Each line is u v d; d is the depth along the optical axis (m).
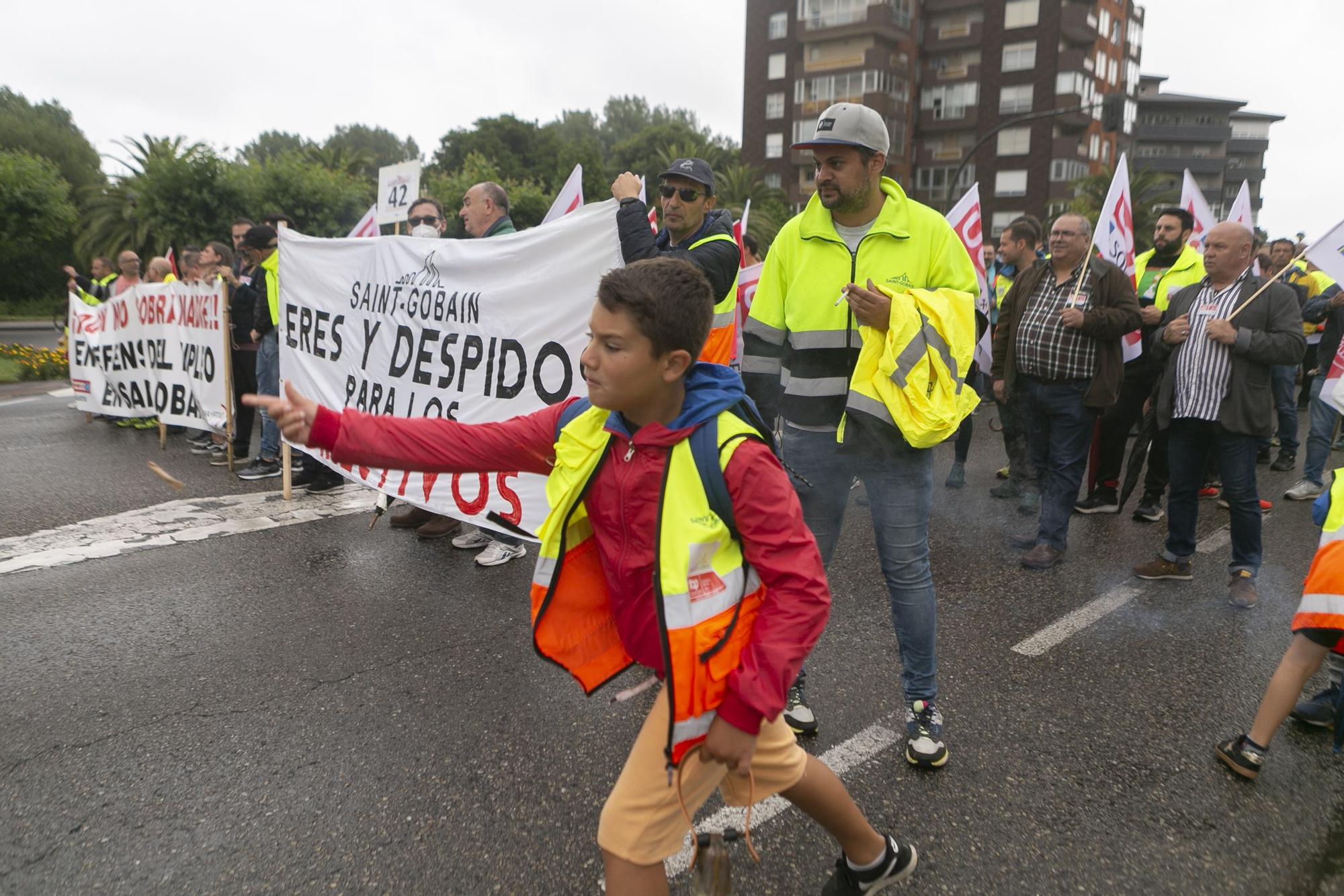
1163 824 2.61
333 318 5.48
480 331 4.52
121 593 4.40
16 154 31.88
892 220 2.79
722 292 3.80
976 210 6.39
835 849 2.47
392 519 5.52
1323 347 6.50
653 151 68.50
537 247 4.27
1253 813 2.68
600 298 1.57
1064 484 4.86
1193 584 4.67
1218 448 4.38
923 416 2.64
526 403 4.38
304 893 2.29
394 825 2.58
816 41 51.28
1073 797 2.74
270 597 4.36
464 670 3.57
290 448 6.19
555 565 1.73
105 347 8.89
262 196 28.64
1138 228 43.69
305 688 3.42
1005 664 3.69
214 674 3.53
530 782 2.79
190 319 7.43
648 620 1.69
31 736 3.07
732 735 1.53
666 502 1.57
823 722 3.19
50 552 5.02
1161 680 3.56
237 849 2.47
